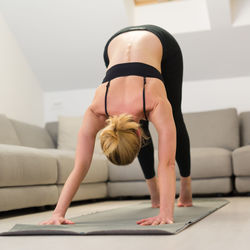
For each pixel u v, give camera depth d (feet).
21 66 15.43
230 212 7.16
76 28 14.65
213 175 12.01
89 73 16.21
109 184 12.85
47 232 4.81
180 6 14.49
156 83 5.67
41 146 13.57
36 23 14.60
